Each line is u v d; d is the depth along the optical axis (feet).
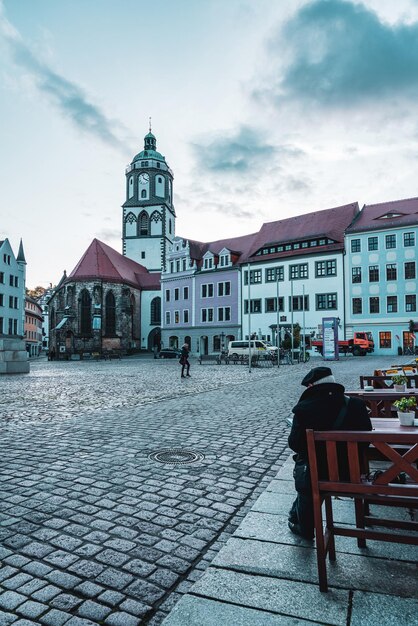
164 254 270.87
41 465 20.58
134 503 15.83
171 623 8.80
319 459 10.89
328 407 11.21
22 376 84.74
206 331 208.54
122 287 234.99
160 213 271.69
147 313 254.88
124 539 13.00
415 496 9.34
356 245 170.30
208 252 212.23
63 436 27.02
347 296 170.91
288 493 16.34
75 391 54.24
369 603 9.29
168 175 281.95
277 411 36.55
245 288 196.34
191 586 10.51
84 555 12.03
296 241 184.96
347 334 169.99
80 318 226.38
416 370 34.37
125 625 9.12
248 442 25.27
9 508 15.31
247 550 11.80
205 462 21.17
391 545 11.95
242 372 89.10
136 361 170.30
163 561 11.73
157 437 26.58
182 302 220.64
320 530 9.78
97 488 17.40
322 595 9.63
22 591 10.30
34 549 12.35
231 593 9.80
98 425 30.66
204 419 32.91
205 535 13.30
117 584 10.62
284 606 9.28
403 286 162.09
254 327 192.44
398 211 168.35
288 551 11.71
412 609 9.04
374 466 18.37
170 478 18.69
